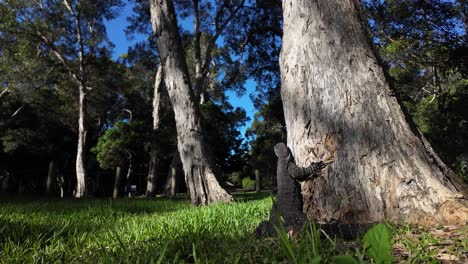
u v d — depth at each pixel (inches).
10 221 230.5
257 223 224.4
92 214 315.0
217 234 183.3
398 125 198.8
